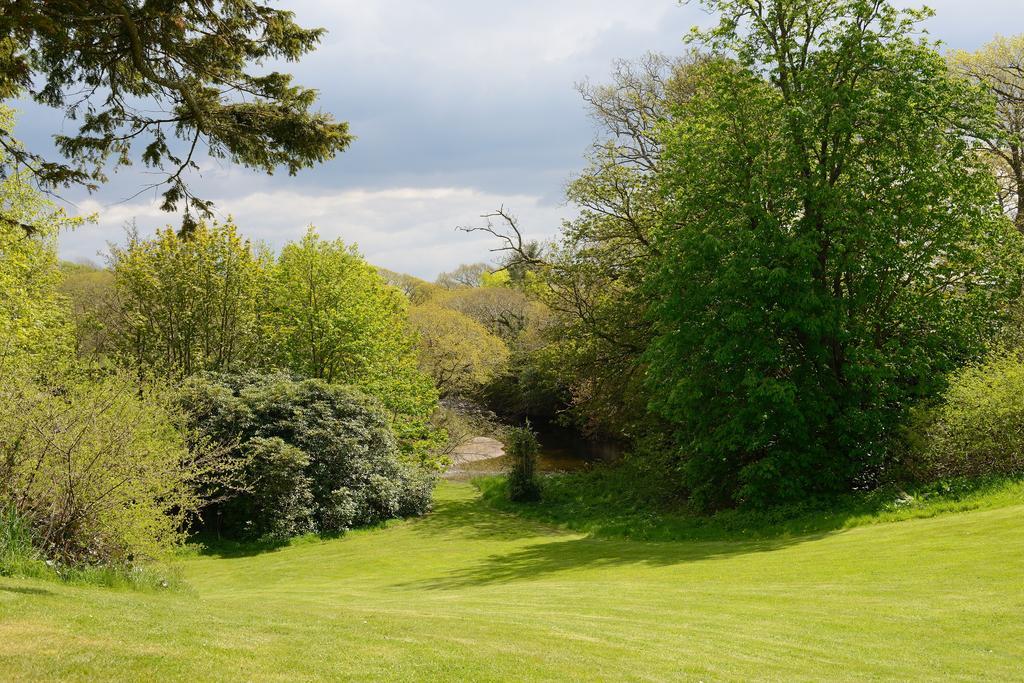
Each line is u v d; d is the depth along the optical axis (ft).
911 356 61.16
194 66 32.50
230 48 31.71
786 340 63.77
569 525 72.13
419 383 105.91
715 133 63.82
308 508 73.61
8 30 25.88
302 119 33.42
